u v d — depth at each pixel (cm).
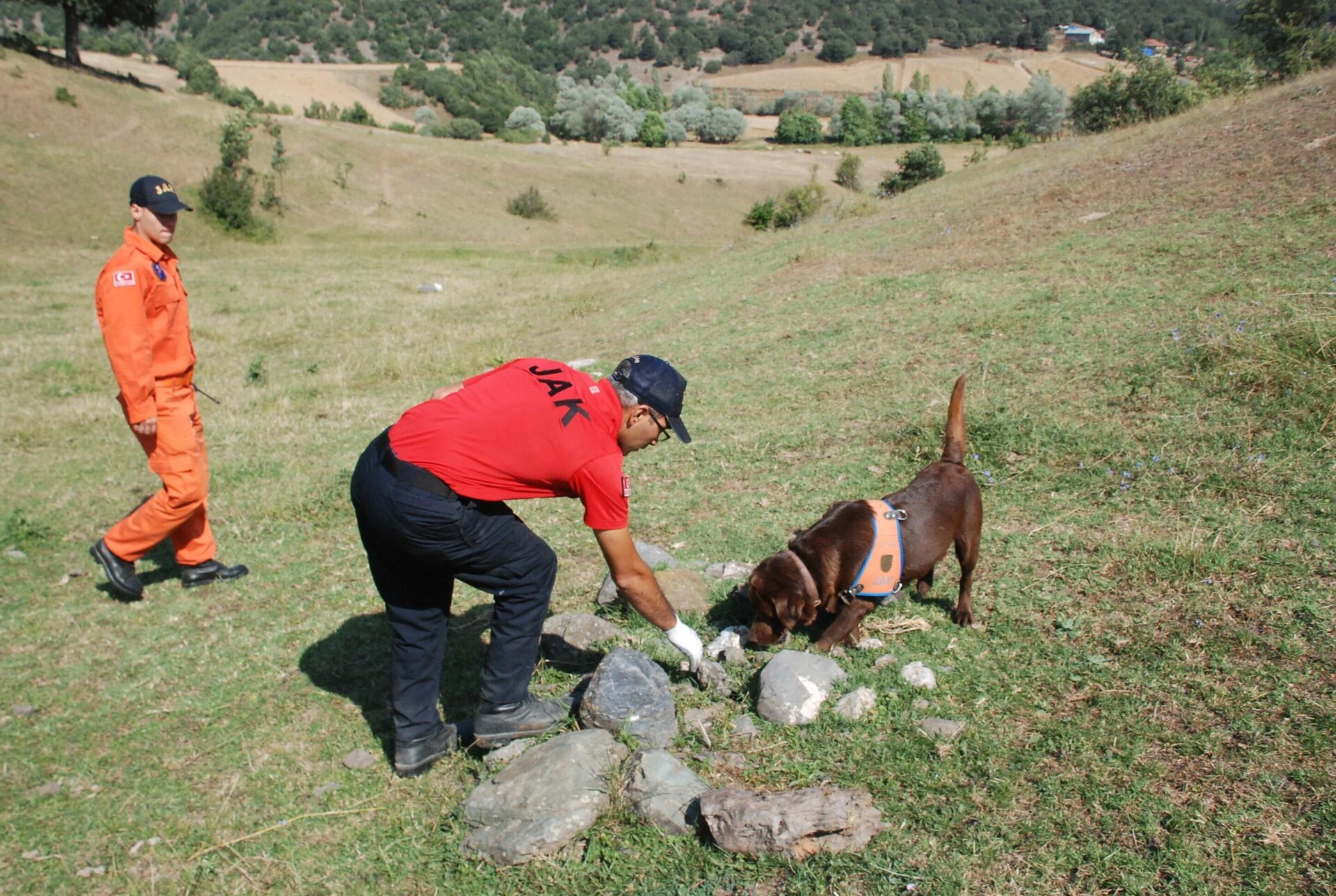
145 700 414
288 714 399
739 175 5141
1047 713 338
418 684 345
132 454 799
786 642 415
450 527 310
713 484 614
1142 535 447
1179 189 1109
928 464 577
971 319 831
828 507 550
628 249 3062
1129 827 281
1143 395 589
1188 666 348
